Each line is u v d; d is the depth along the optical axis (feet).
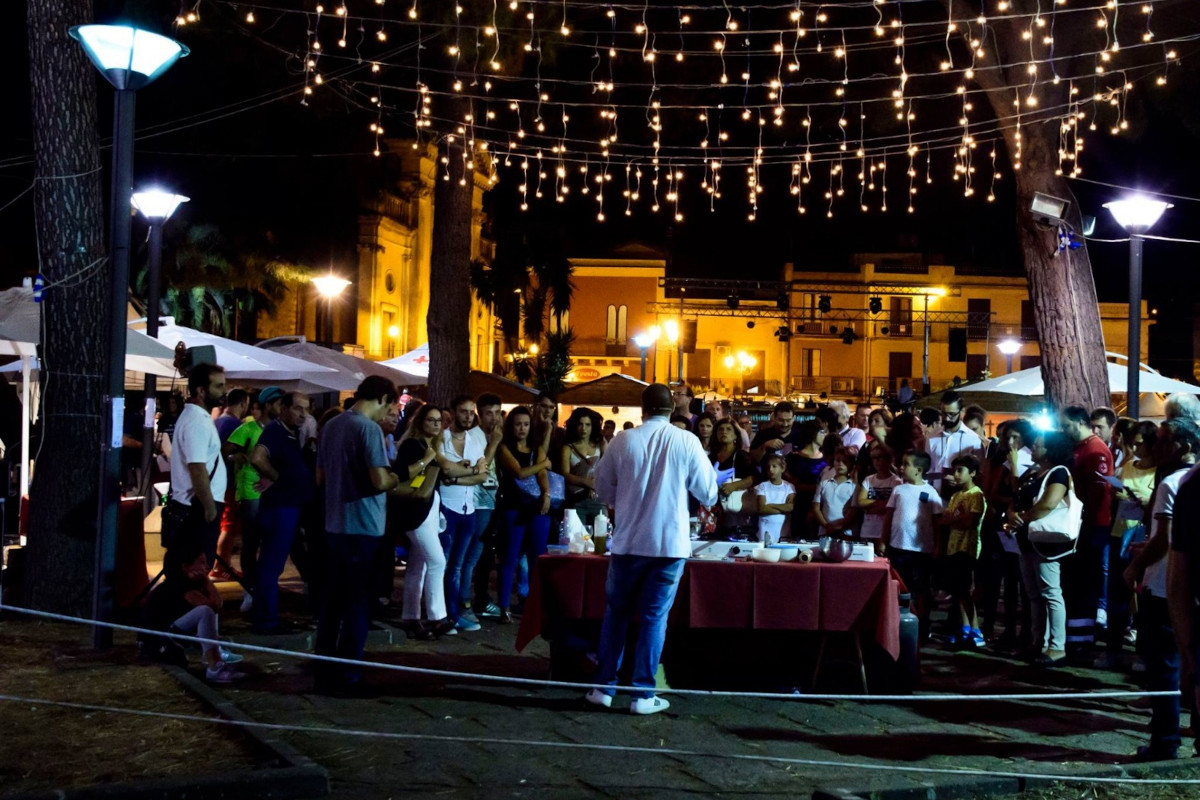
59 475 28.63
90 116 29.60
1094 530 27.04
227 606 31.81
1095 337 44.24
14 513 40.11
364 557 22.33
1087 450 27.50
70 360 28.91
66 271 29.01
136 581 30.35
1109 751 19.69
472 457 29.91
